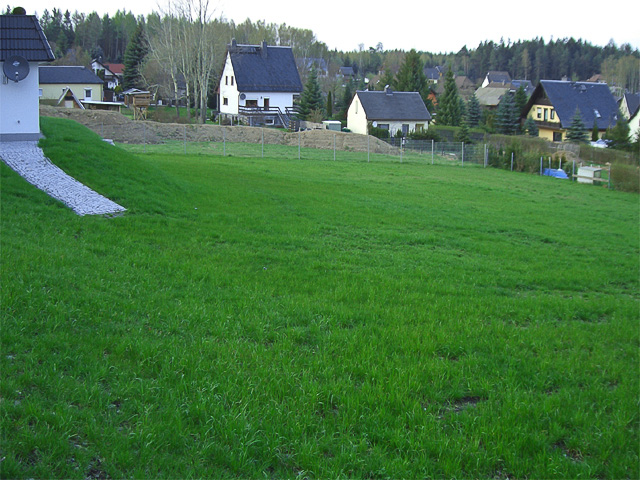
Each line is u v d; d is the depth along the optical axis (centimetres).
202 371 684
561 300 1234
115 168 1938
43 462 477
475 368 788
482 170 4259
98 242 1268
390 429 606
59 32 12975
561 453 597
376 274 1287
